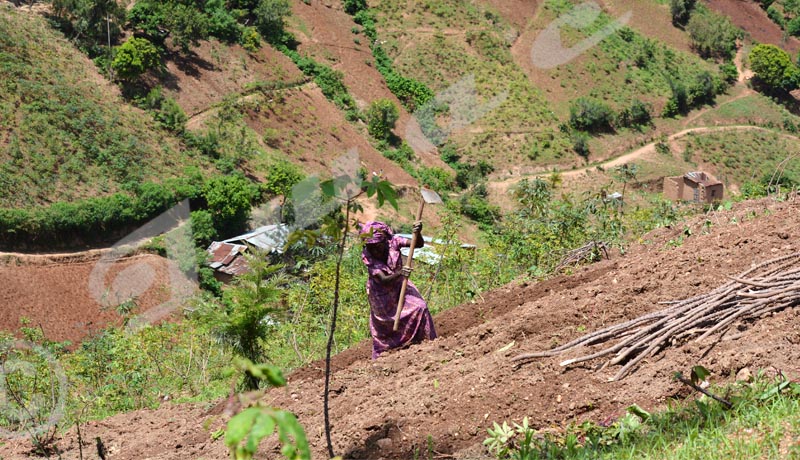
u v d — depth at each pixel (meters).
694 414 5.29
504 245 12.55
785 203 9.80
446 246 12.52
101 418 8.62
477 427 5.81
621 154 73.94
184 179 48.06
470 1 77.94
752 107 85.31
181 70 63.66
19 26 57.94
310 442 6.10
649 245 10.24
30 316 35.09
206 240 43.28
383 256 7.82
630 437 5.22
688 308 6.46
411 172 60.69
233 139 57.91
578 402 5.80
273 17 72.62
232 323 8.07
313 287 11.93
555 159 69.12
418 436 5.86
